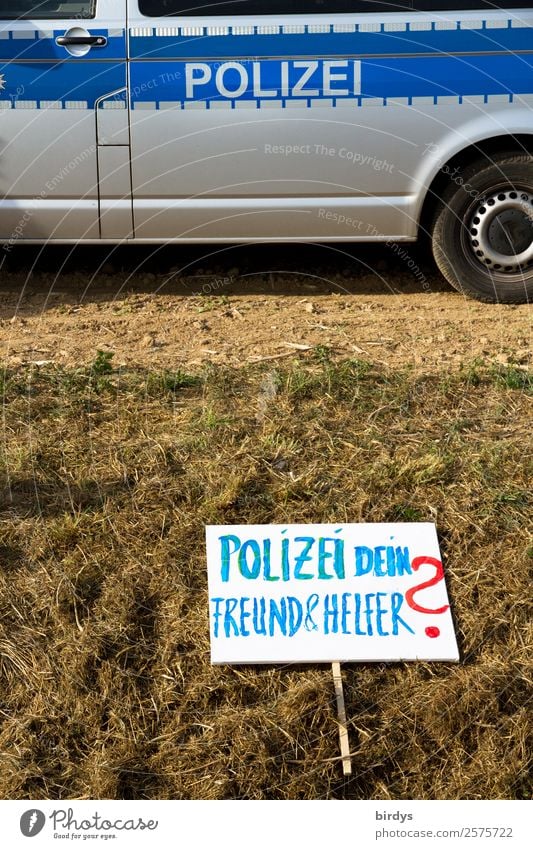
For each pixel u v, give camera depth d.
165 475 3.96
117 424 4.27
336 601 3.62
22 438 4.18
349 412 4.34
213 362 4.86
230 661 3.47
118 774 3.25
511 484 3.95
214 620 3.55
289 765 3.33
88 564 3.65
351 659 3.51
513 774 3.33
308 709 3.40
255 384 4.58
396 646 3.54
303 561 3.68
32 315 5.82
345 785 3.32
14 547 3.69
